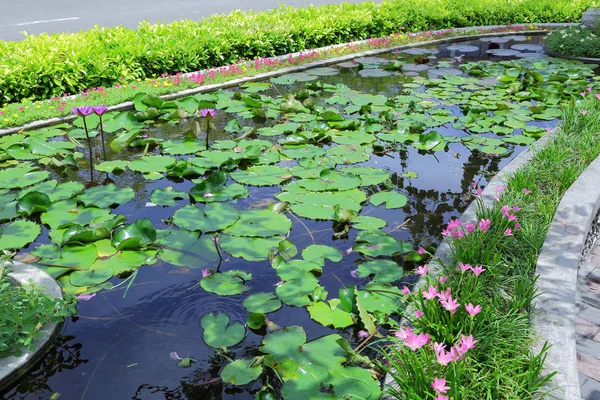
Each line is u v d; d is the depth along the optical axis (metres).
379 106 6.26
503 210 3.04
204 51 7.57
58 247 3.31
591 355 2.51
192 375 2.46
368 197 4.16
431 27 10.90
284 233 3.53
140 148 5.00
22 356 2.45
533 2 12.22
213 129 5.46
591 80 7.75
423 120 5.76
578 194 3.49
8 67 5.85
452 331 2.31
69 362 2.52
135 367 2.51
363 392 2.25
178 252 3.32
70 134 5.18
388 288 2.98
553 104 6.40
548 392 2.00
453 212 3.99
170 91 6.40
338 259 3.23
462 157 4.97
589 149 4.31
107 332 2.71
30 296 2.62
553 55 9.31
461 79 7.59
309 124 5.49
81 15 11.23
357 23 9.89
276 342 2.54
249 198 4.07
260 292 3.00
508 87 7.09
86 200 3.87
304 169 4.47
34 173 4.28
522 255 2.96
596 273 3.13
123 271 3.11
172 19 11.24
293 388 2.28
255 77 7.22
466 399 2.01
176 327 2.76
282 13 9.80
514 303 2.49
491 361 2.18
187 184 4.32
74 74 6.28
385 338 2.63
